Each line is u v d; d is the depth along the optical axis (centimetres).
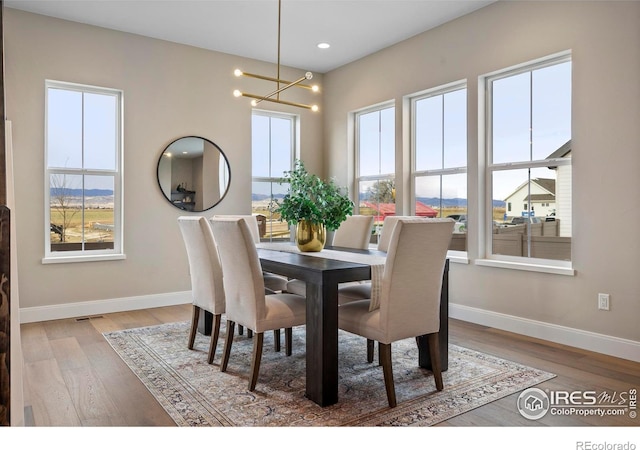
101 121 456
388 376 236
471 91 412
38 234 415
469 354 321
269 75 551
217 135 515
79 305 436
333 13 413
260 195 559
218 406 237
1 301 73
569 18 339
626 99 308
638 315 304
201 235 302
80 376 279
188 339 359
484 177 412
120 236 464
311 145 588
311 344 245
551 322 353
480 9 404
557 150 359
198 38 475
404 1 389
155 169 477
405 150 483
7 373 73
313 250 342
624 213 310
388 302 236
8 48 399
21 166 406
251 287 257
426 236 241
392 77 493
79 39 433
